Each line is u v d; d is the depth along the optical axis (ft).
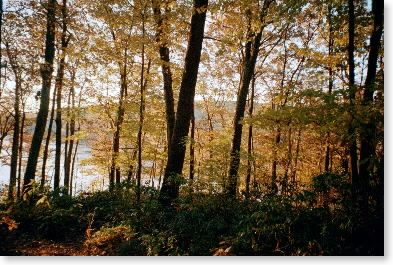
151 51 36.91
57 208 32.99
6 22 31.37
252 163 39.37
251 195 29.30
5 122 72.43
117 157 48.80
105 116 52.26
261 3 34.96
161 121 52.19
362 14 26.66
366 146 21.11
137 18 35.06
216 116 84.53
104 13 39.52
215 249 21.84
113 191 40.09
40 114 39.60
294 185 27.53
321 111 20.77
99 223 31.22
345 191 21.43
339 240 18.94
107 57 41.86
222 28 50.55
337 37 31.04
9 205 32.99
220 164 32.68
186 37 37.47
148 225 27.27
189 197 29.30
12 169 57.36
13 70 29.53
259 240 21.40
